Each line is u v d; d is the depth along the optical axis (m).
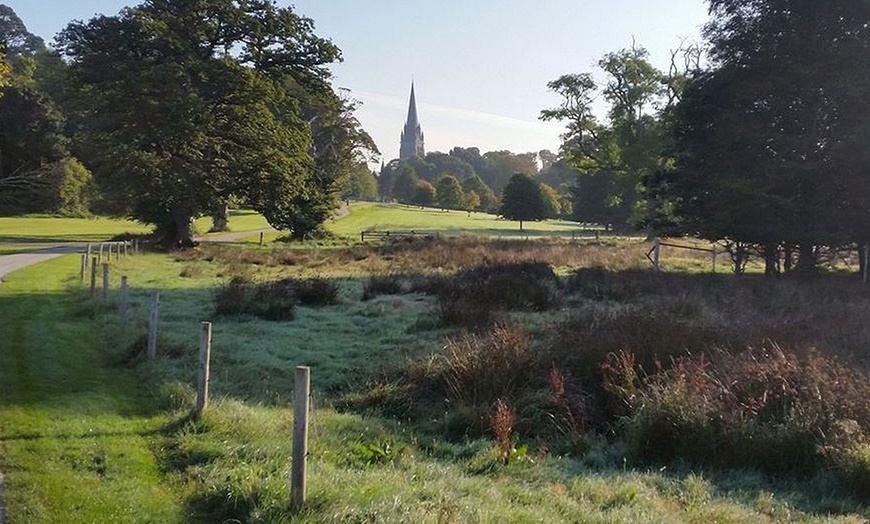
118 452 6.21
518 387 8.84
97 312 14.21
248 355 10.95
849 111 24.39
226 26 37.72
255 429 6.93
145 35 35.41
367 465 6.28
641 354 9.30
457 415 8.16
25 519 4.79
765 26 25.80
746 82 26.19
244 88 36.62
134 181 36.12
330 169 62.19
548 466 6.74
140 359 10.12
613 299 17.58
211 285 20.39
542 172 167.25
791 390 7.54
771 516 5.64
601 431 8.12
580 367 9.34
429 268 26.44
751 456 6.83
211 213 39.66
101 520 4.86
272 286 17.42
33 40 106.56
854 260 31.78
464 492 5.62
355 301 17.38
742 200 24.53
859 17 24.23
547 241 46.59
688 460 6.96
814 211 24.47
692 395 7.45
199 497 5.34
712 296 17.42
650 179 30.44
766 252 26.25
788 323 11.65
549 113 56.44
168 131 34.00
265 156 36.91
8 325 12.48
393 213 101.12
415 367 9.58
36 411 7.28
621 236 69.75
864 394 7.37
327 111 61.59
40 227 53.84
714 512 5.52
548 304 15.93
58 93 72.44
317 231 51.41
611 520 5.16
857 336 11.03
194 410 7.39
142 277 22.22
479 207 137.75
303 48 39.75
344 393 9.32
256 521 4.82
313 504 4.96
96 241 40.50
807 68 24.23
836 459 6.38
